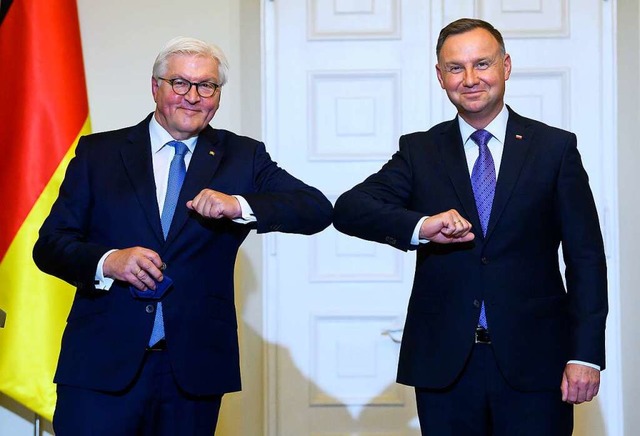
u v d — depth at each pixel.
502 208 2.59
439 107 4.24
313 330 4.23
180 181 2.62
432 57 4.25
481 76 2.62
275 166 2.73
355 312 4.23
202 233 2.56
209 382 2.52
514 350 2.54
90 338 2.53
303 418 4.21
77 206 2.64
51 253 2.53
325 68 4.27
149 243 2.55
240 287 4.16
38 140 3.77
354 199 2.65
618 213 4.18
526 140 2.66
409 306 2.70
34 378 3.72
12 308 3.73
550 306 2.60
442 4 4.25
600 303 2.57
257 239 4.20
